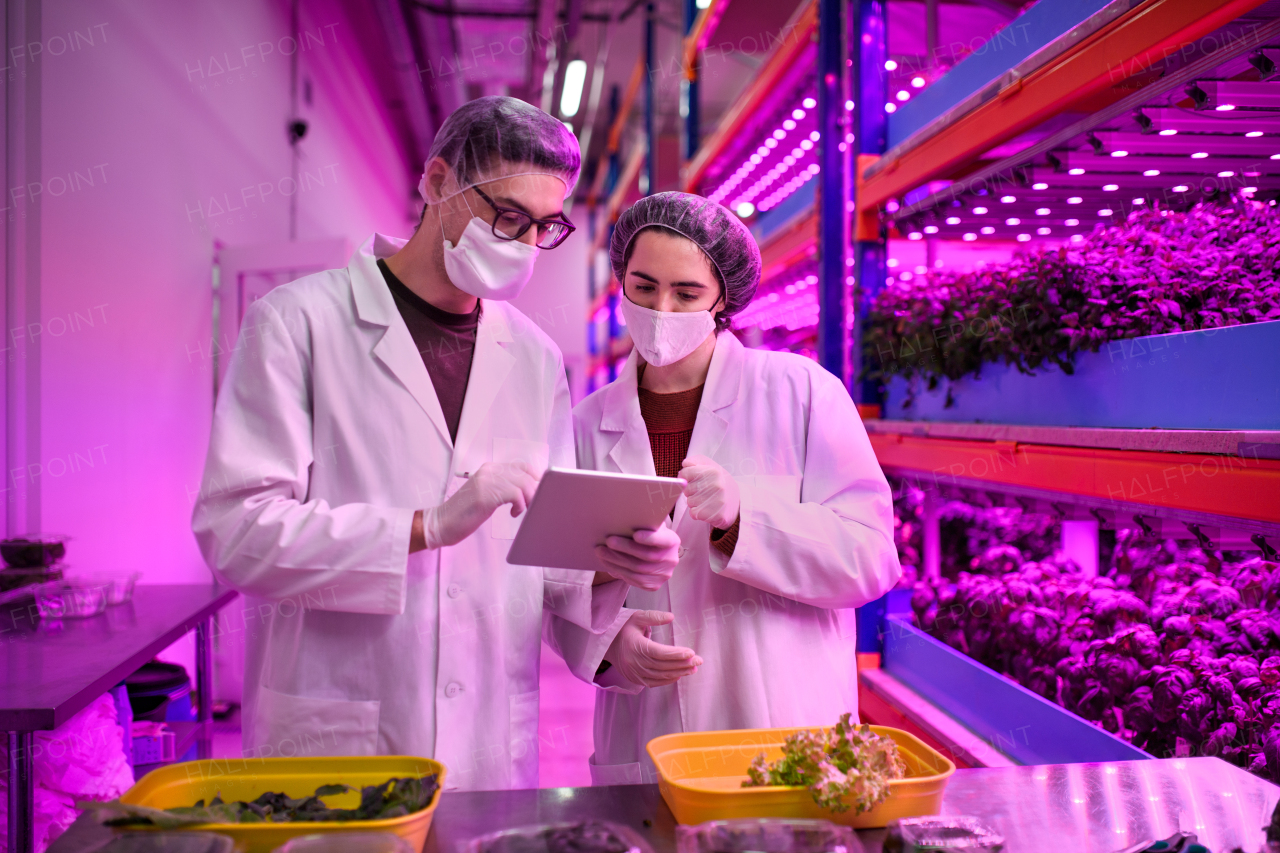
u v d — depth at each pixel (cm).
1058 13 198
